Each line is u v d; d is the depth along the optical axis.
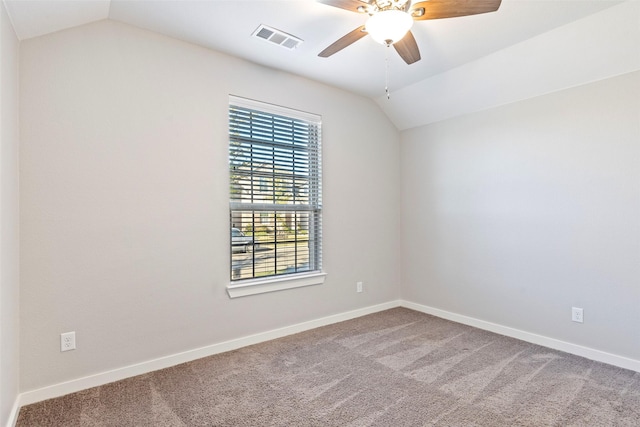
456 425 1.75
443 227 3.61
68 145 2.06
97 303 2.16
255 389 2.12
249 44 2.55
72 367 2.08
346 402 1.97
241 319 2.80
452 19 2.21
